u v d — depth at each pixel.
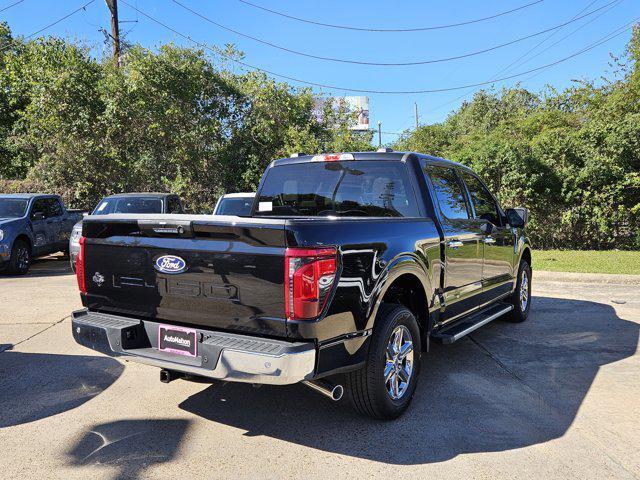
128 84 15.85
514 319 6.79
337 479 2.98
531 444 3.42
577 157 14.45
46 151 16.78
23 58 18.27
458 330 4.73
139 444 3.41
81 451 3.31
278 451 3.32
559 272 10.32
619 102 16.44
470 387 4.48
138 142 16.88
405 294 4.27
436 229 4.39
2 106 21.08
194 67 16.50
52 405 4.07
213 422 3.76
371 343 3.55
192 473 3.04
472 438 3.50
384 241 3.63
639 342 5.91
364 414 3.74
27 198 12.30
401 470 3.08
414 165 4.52
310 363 2.97
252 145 18.11
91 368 4.96
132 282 3.58
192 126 17.03
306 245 2.98
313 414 3.90
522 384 4.55
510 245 6.24
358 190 4.77
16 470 3.07
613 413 3.93
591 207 14.43
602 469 3.10
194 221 3.19
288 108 17.83
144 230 3.47
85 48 17.94
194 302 3.30
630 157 13.95
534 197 14.65
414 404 4.10
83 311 3.88
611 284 9.93
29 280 10.52
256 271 3.06
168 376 3.61
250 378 2.96
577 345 5.79
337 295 3.14
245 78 18.14
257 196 5.34
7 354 5.39
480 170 14.93
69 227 13.70
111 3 18.77
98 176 16.58
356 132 19.23
